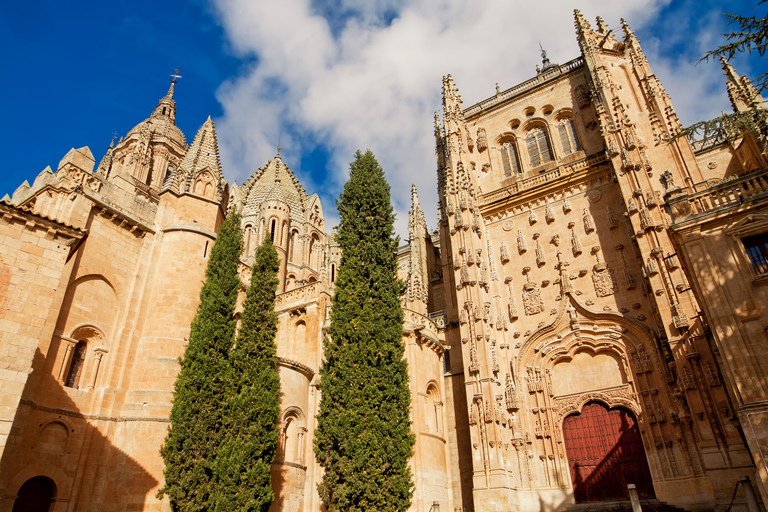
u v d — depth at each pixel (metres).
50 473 23.08
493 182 46.22
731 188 22.38
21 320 18.67
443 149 50.69
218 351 26.53
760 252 20.88
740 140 37.41
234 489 22.77
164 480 24.95
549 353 36.66
